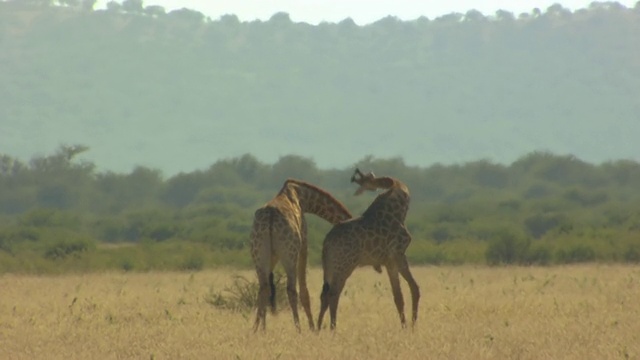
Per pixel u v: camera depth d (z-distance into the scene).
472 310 14.52
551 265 29.81
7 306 16.84
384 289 19.25
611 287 18.31
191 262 31.30
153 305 16.56
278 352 10.55
